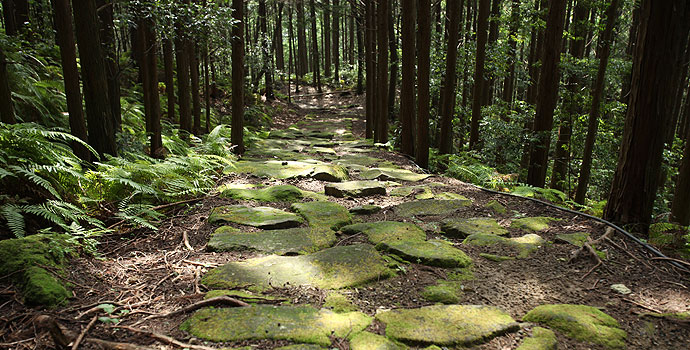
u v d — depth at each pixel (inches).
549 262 131.2
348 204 207.8
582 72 356.8
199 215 178.2
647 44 150.9
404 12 356.2
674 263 128.9
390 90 762.8
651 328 92.7
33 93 259.8
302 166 302.4
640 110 154.8
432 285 114.1
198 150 313.3
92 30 189.2
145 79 293.0
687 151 199.3
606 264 129.1
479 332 87.9
